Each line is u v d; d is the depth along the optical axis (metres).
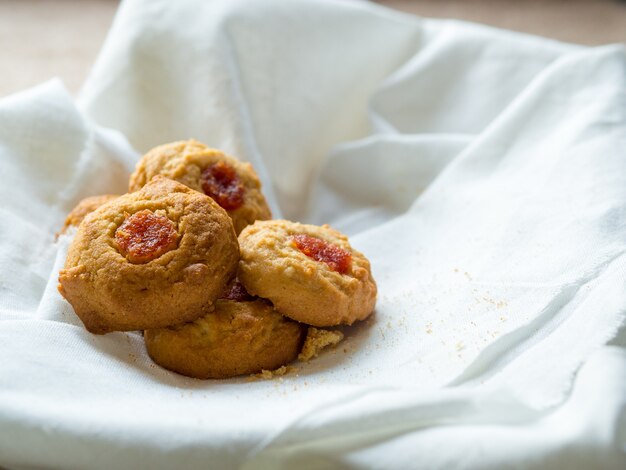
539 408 0.25
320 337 0.30
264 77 0.43
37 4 0.68
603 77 0.40
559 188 0.35
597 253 0.31
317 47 0.45
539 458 0.23
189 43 0.42
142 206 0.30
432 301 0.32
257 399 0.27
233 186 0.34
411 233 0.38
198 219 0.29
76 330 0.29
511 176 0.38
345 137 0.47
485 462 0.23
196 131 0.41
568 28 0.67
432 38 0.49
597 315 0.28
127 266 0.28
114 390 0.26
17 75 0.55
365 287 0.31
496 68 0.46
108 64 0.42
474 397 0.25
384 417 0.24
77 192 0.36
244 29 0.43
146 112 0.42
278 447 0.24
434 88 0.47
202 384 0.28
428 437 0.24
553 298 0.30
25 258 0.33
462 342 0.29
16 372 0.26
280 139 0.43
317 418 0.24
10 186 0.34
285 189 0.44
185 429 0.24
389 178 0.43
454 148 0.42
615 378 0.25
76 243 0.30
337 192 0.44
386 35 0.48
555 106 0.40
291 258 0.30
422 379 0.27
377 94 0.47
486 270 0.33
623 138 0.36
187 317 0.29
